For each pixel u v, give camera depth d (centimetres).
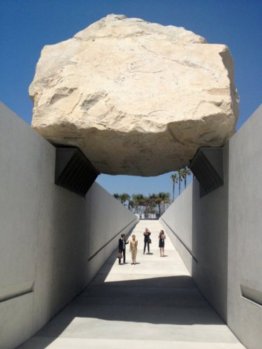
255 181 768
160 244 2462
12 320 758
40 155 930
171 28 1057
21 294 819
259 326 730
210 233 1252
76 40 1055
